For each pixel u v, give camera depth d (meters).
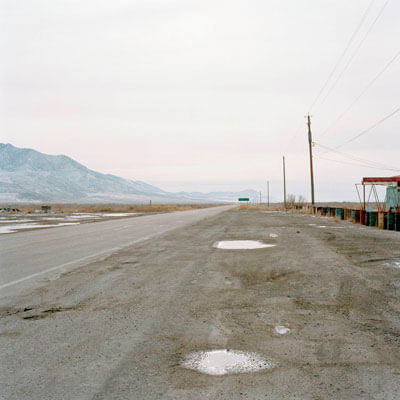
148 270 10.39
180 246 15.60
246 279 9.12
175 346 4.93
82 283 8.83
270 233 20.83
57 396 3.67
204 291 7.96
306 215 47.62
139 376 4.08
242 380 3.97
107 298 7.45
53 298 7.49
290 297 7.43
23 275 9.88
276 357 4.56
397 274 9.58
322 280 8.92
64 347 4.92
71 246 16.02
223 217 42.56
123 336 5.32
